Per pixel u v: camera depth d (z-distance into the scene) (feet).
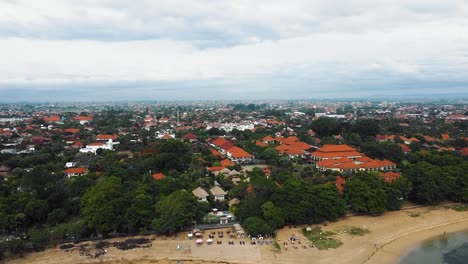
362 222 341.82
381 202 352.49
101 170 458.91
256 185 343.67
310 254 276.82
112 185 329.93
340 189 382.83
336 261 267.80
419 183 393.50
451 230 329.93
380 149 529.86
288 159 518.37
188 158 488.85
